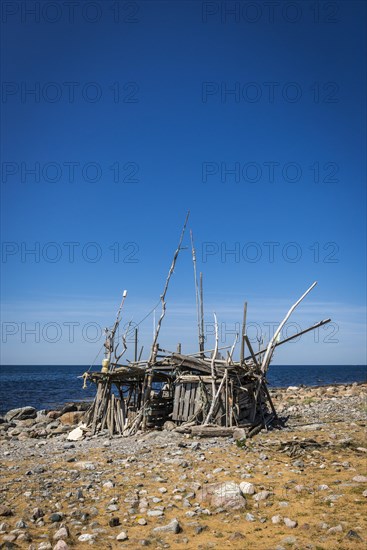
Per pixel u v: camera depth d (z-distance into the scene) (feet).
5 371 616.80
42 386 261.65
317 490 33.63
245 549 24.57
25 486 36.83
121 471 41.14
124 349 67.92
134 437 60.39
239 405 63.57
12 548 25.05
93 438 63.26
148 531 27.40
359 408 89.86
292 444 49.65
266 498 32.22
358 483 34.76
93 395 194.90
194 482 36.11
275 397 135.03
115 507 31.24
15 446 63.26
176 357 65.77
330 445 49.16
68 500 33.35
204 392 63.10
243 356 65.77
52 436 76.79
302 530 26.71
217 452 47.32
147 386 66.28
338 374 455.63
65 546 24.84
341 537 25.43
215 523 28.32
